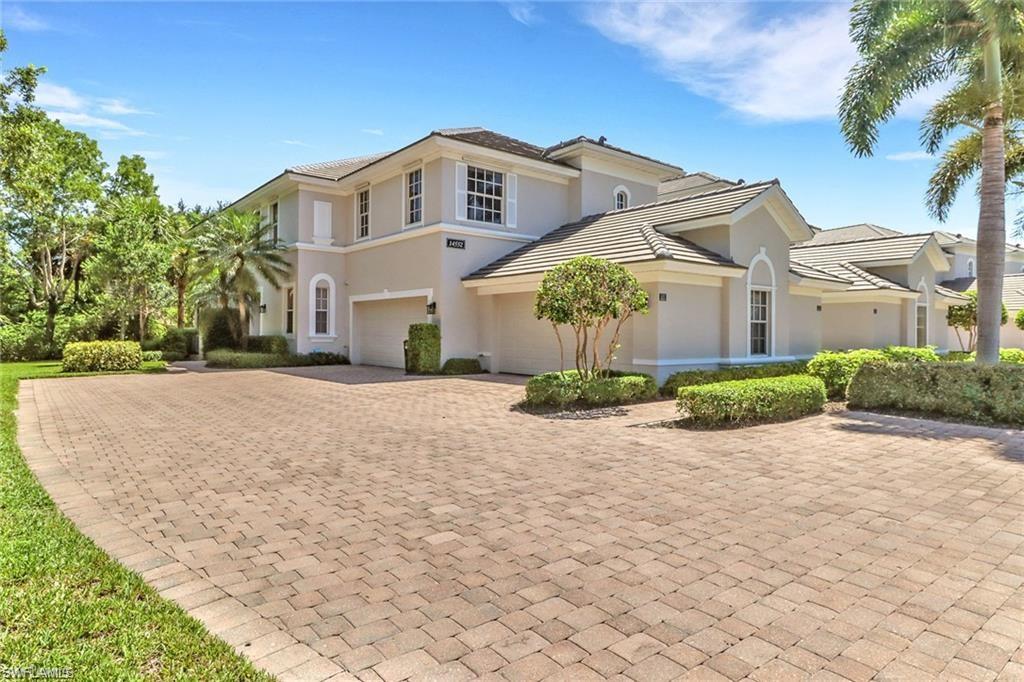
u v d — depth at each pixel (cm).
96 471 705
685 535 490
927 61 1352
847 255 2406
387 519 532
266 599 378
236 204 2727
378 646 322
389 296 2089
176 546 469
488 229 1942
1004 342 3147
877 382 1120
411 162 1983
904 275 2238
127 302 2634
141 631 326
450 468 713
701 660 308
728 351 1531
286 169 2334
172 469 714
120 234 2633
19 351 2739
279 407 1199
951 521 525
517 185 2025
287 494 609
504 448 820
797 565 430
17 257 3039
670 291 1419
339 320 2372
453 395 1355
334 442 864
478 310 1911
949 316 2602
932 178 1719
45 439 895
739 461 740
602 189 2211
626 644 323
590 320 1190
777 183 1614
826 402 1191
